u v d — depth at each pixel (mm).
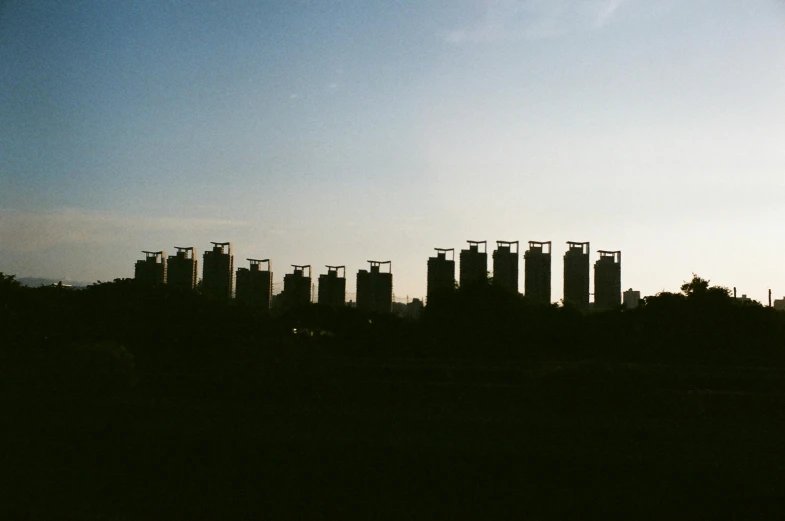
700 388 20875
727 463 10836
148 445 11984
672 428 14109
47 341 28250
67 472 10328
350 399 18281
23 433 12969
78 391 19078
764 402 16953
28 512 8320
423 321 36531
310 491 9422
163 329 29391
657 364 29453
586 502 8984
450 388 19156
